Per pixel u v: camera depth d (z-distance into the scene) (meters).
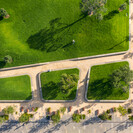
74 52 46.19
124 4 41.50
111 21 45.22
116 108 46.47
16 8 46.69
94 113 46.94
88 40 45.69
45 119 47.56
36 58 46.41
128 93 45.81
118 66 45.62
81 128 47.06
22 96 46.91
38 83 47.31
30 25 46.44
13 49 46.22
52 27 46.16
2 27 46.78
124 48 45.47
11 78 46.97
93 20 45.34
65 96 46.56
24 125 47.78
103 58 46.25
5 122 47.78
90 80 46.00
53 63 46.75
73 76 39.97
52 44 46.25
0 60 46.47
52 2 46.06
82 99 46.84
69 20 45.81
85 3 37.50
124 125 46.44
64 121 47.34
